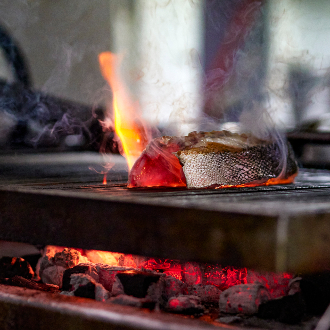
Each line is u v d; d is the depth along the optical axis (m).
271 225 0.87
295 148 1.87
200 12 3.99
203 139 1.12
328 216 0.90
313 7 3.52
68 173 1.32
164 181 1.11
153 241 0.92
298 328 0.94
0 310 0.96
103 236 0.94
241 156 1.10
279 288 1.00
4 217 0.99
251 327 0.94
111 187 1.09
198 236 0.90
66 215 0.96
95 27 3.64
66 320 0.92
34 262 1.25
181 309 0.97
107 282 1.04
